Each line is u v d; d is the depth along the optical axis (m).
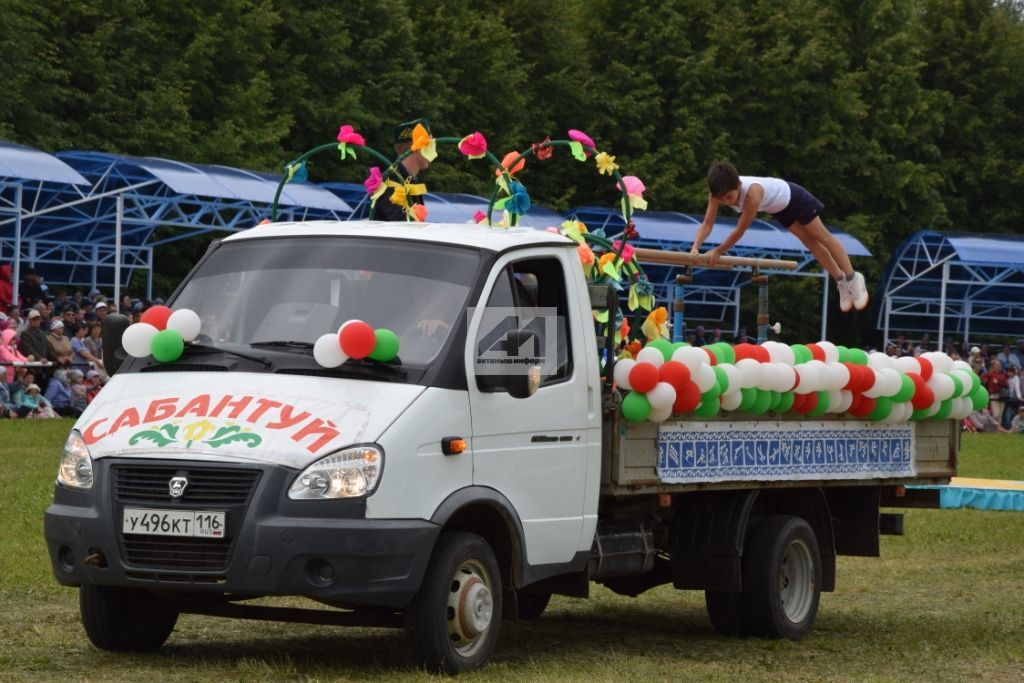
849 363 13.45
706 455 12.12
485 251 10.75
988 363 51.72
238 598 10.45
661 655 11.86
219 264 11.11
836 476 13.43
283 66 54.19
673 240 45.47
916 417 14.30
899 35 65.94
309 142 54.28
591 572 11.46
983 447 38.31
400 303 10.45
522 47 61.69
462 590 10.07
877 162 64.56
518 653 11.62
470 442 10.11
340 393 9.86
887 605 15.53
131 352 10.44
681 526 12.75
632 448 11.49
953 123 69.50
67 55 47.41
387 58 56.69
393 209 13.20
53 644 11.01
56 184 36.78
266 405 9.77
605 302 11.57
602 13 64.19
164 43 50.12
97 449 9.81
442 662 9.88
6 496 19.44
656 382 11.30
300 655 10.99
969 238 54.12
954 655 12.21
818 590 13.35
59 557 9.95
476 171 58.62
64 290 44.66
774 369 12.42
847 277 14.80
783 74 62.34
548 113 60.94
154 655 10.71
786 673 11.07
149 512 9.51
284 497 9.37
